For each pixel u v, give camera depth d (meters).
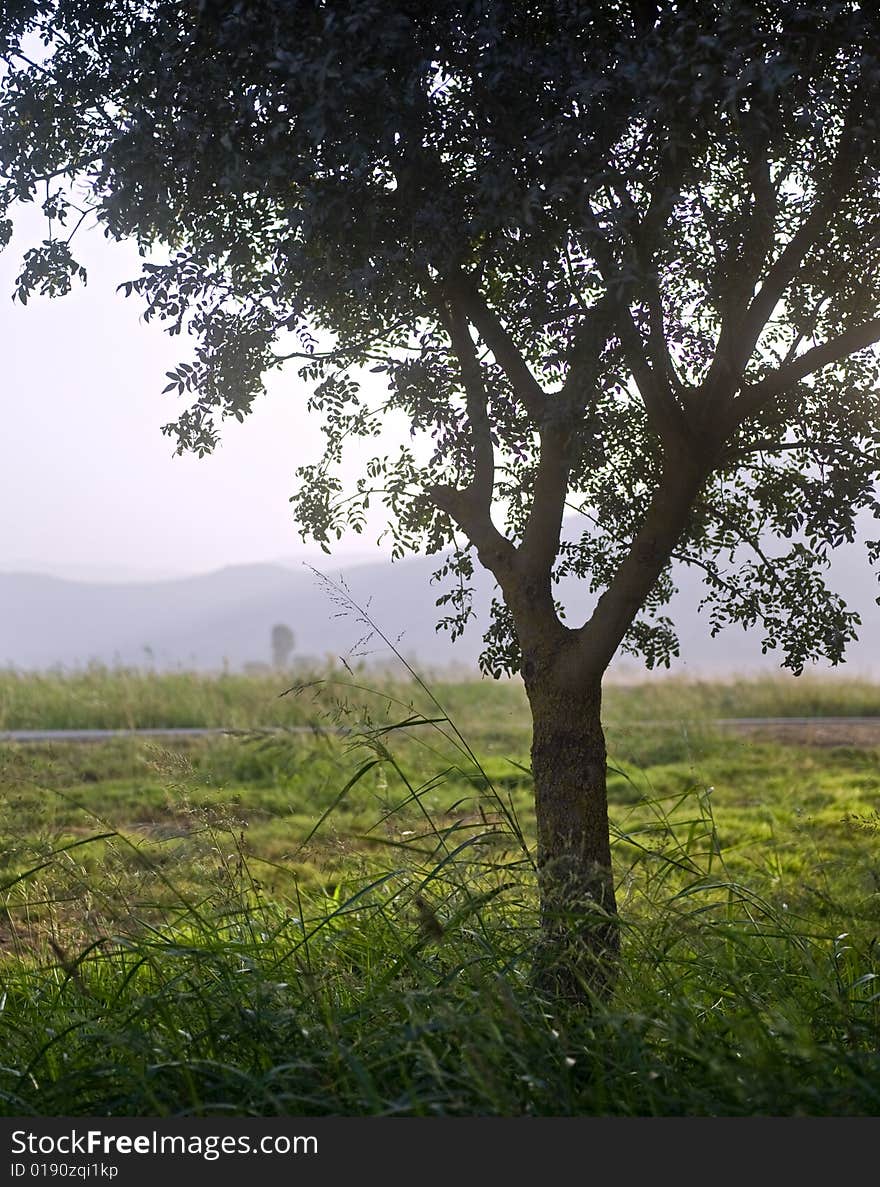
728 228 4.50
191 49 4.36
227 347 4.62
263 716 14.41
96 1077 3.63
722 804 10.60
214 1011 4.10
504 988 3.59
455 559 5.79
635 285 4.17
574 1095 3.41
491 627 5.92
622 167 4.14
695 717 16.33
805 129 4.17
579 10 4.18
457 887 4.74
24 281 4.77
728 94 3.57
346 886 5.80
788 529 5.57
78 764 12.05
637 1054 3.44
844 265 4.89
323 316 5.08
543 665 5.05
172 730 14.57
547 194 4.08
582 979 3.79
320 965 4.30
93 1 4.62
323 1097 3.44
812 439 5.39
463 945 4.30
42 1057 3.96
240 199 4.50
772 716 18.70
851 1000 4.21
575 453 4.55
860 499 5.15
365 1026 3.92
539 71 4.09
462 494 5.33
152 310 4.65
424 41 4.12
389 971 4.16
